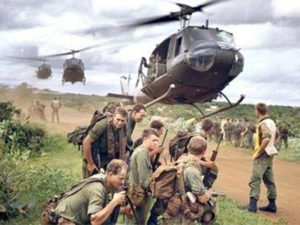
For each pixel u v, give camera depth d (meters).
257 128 9.73
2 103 15.68
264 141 9.59
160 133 7.45
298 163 21.08
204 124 7.49
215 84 17.14
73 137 8.36
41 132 16.27
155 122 7.43
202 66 16.16
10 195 8.07
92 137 7.48
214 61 16.09
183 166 5.93
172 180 5.89
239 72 16.69
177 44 16.91
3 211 7.48
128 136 7.91
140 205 6.51
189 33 16.48
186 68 16.42
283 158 22.83
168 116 46.62
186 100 18.28
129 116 7.93
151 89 18.89
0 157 8.73
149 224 6.81
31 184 9.06
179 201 5.82
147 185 6.45
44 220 5.33
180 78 16.94
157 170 5.99
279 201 11.63
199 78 16.75
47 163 13.26
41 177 9.39
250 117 48.81
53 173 9.70
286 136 26.89
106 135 7.50
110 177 5.23
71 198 5.27
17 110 16.25
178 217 5.85
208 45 16.00
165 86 17.94
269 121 9.62
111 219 5.41
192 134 7.36
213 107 54.06
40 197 8.56
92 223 5.09
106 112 7.67
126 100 21.17
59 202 5.37
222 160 19.48
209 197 5.90
